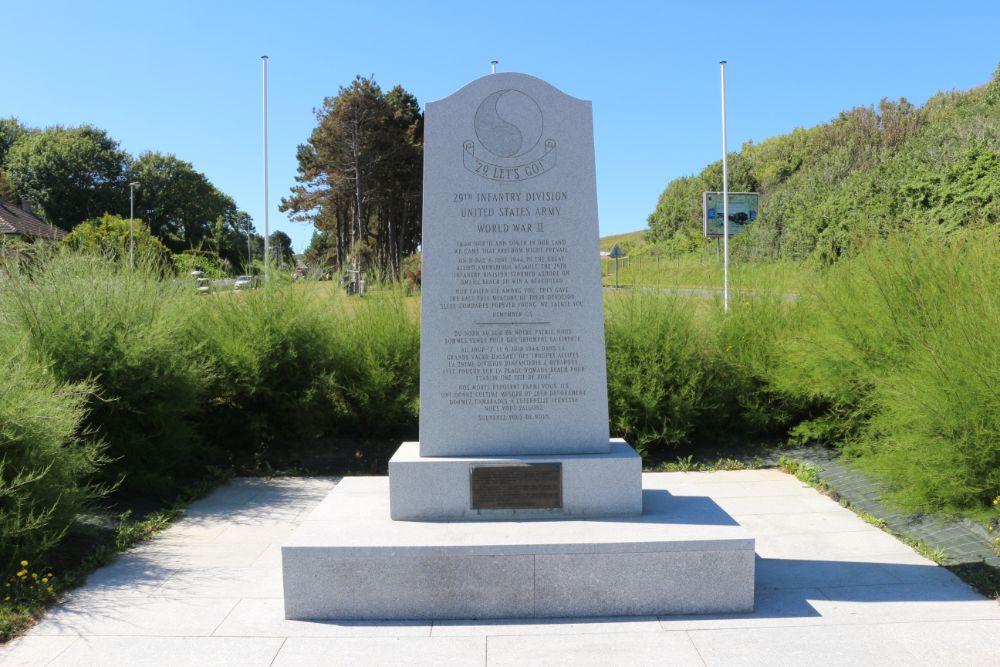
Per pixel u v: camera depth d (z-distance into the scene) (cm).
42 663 367
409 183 3878
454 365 481
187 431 737
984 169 1780
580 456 472
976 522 555
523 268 482
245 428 852
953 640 382
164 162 5638
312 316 876
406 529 439
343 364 887
